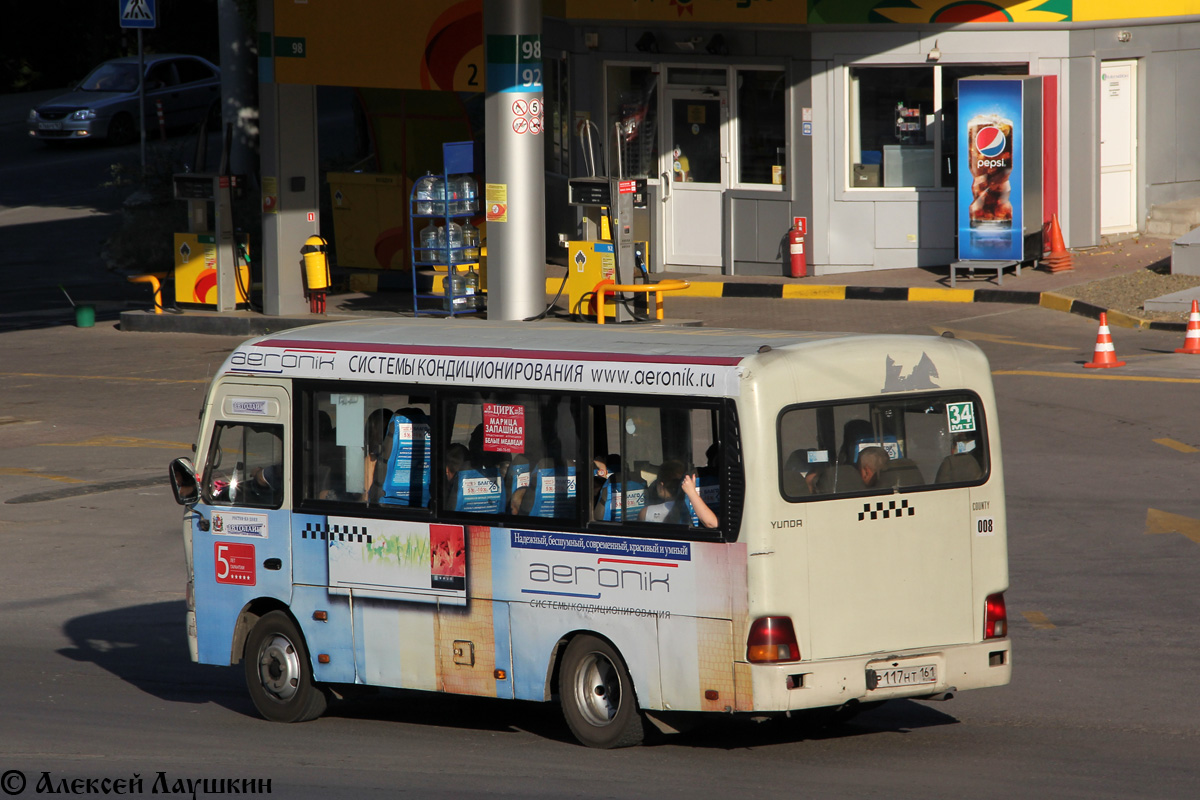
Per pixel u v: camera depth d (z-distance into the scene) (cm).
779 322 8412
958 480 3216
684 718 3278
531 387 3325
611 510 3244
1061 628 4138
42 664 4406
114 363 8819
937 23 9162
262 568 3753
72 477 6481
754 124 9775
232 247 9819
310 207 9612
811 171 9512
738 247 9856
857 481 3114
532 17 8144
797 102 9481
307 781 3130
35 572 5288
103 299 10750
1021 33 9119
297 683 3731
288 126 9400
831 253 9569
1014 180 8719
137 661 4450
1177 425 6081
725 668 3066
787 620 3030
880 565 3122
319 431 3672
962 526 3209
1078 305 8262
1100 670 3800
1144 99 9481
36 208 13825
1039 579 4550
